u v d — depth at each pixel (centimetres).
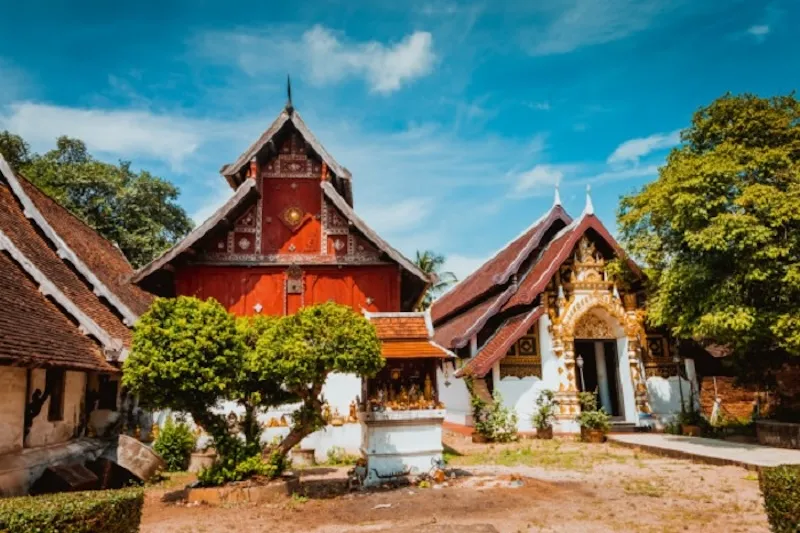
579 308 1839
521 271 2022
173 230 3156
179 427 1288
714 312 1233
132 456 1103
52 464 971
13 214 1298
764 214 1184
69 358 944
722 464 1157
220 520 756
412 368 1101
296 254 1514
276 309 1487
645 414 1838
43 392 1007
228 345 897
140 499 562
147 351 840
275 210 1538
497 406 1731
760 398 1784
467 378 1812
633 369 1869
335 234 1530
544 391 1780
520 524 712
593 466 1206
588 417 1677
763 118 1298
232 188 1602
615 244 1883
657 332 1962
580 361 1814
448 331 2223
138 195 2920
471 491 923
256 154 1486
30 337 879
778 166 1246
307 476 1131
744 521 720
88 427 1215
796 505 509
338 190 1608
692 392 1923
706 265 1273
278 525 728
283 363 866
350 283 1514
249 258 1502
